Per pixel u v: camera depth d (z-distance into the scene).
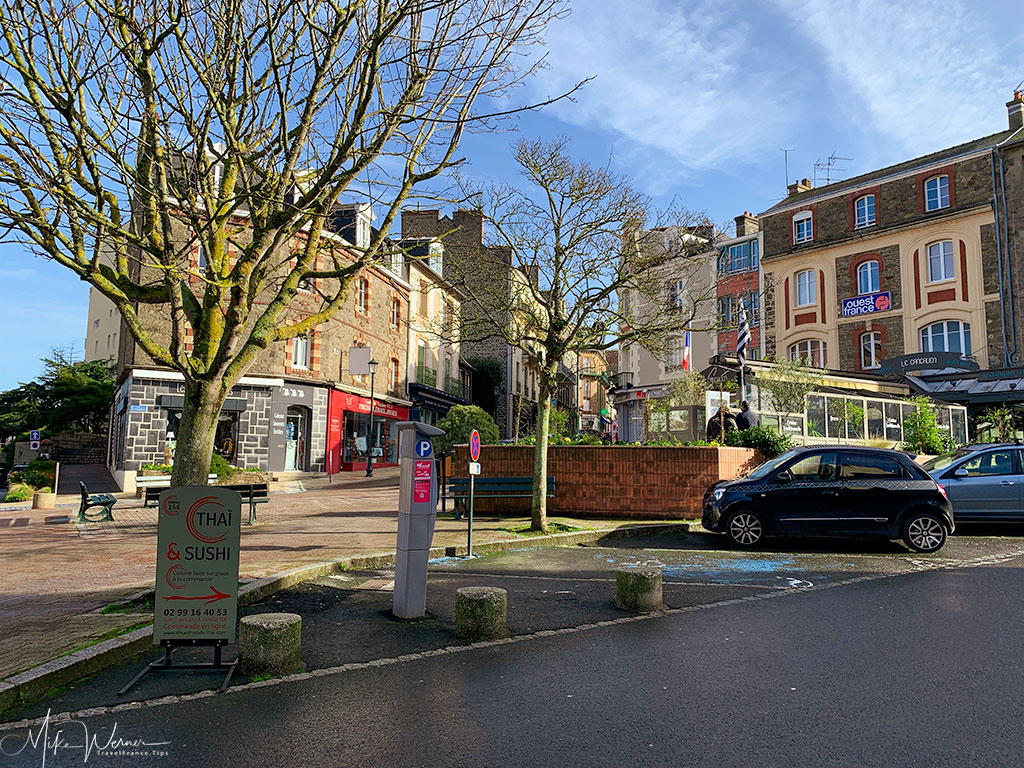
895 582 7.96
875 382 23.64
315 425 25.89
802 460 10.68
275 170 7.90
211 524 4.94
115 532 12.62
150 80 6.59
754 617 6.47
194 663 5.07
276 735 3.88
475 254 12.02
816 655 5.28
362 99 6.64
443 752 3.65
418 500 6.47
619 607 6.83
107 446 38.88
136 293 7.16
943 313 28.72
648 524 12.46
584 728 3.96
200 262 22.14
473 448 9.95
